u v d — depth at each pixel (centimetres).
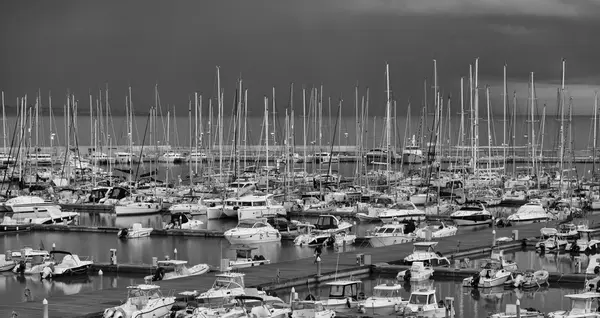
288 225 10800
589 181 17375
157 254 9344
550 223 11175
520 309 5816
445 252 8744
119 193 14900
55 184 16650
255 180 16400
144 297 6131
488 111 16762
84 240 10575
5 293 7250
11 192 15700
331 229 10406
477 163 16325
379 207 12625
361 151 17575
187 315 5816
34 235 11119
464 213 11775
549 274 7431
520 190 15350
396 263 8044
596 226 11081
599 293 6028
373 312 6162
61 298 6500
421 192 14788
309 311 5859
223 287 6372
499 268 7469
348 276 7600
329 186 15838
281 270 7600
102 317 5956
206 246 9962
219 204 13000
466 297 6856
